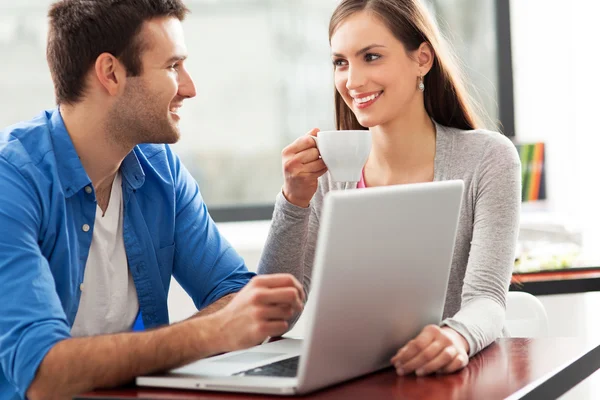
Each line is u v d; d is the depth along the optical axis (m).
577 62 4.56
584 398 3.96
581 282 3.72
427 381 1.75
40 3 4.46
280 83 4.64
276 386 1.63
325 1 4.61
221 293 2.58
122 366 1.75
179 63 2.42
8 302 1.93
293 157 2.43
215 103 4.63
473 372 1.82
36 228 2.16
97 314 2.44
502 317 2.18
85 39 2.29
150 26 2.32
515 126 4.74
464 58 4.72
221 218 4.67
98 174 2.42
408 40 2.61
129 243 2.51
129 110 2.34
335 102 2.84
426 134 2.72
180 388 1.71
